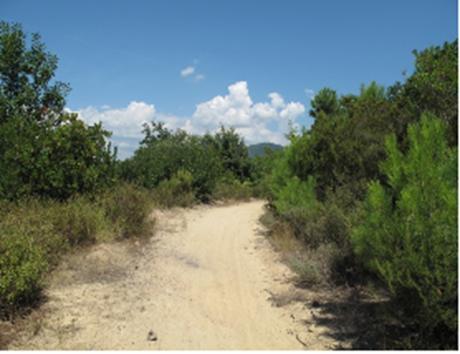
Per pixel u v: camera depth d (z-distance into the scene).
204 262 8.03
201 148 19.06
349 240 6.09
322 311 5.38
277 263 7.79
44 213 7.60
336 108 15.17
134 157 16.41
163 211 12.95
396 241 3.87
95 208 8.77
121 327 4.77
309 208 8.45
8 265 4.90
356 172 8.16
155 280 6.62
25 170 9.12
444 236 3.57
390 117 8.35
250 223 12.66
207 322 5.13
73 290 5.73
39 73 13.48
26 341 4.22
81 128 10.22
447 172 3.97
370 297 5.55
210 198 18.05
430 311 3.60
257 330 4.93
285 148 10.80
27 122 10.69
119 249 7.87
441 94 7.83
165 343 4.48
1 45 12.91
